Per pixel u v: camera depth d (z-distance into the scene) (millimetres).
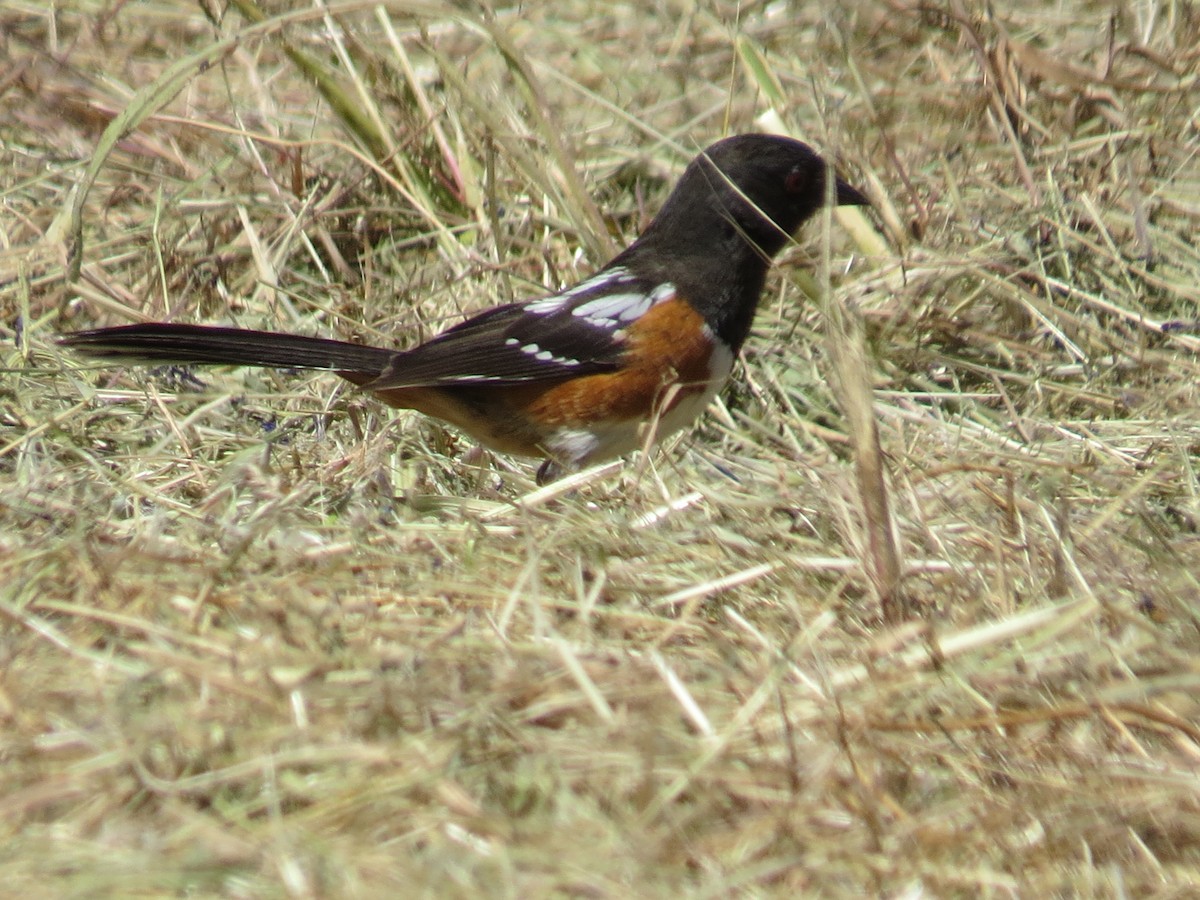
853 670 6348
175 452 8750
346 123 11633
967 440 9445
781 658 6301
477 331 8789
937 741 6039
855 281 10883
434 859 5164
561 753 5688
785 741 5848
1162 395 9773
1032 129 12086
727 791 5637
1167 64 12109
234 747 5617
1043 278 10688
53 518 7543
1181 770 5887
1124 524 8125
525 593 6949
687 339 8812
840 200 9633
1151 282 10812
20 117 12312
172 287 10906
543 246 10797
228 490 8031
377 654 6223
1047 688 6340
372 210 11266
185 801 5422
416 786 5457
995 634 6422
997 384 9938
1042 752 6000
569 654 5996
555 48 13750
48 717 5777
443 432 9562
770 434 9312
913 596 7254
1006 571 7488
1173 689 6336
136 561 6902
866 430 7156
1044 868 5496
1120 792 5754
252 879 5043
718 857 5367
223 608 6598
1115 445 9406
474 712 5816
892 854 5449
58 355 9688
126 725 5668
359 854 5160
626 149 12055
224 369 10008
